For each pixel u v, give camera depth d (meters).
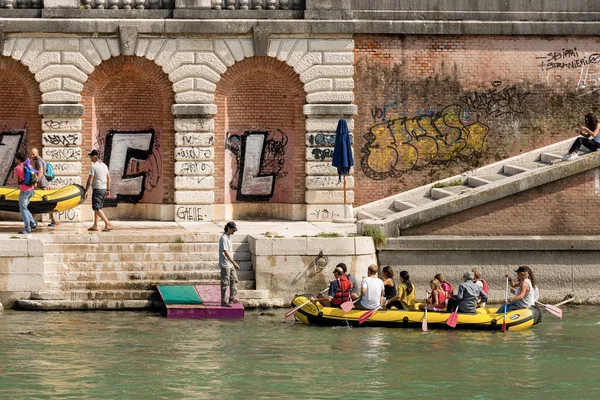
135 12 42.41
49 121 42.25
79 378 27.30
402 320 33.44
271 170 44.03
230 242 34.94
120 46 42.25
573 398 26.19
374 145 43.56
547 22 43.56
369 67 43.31
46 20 41.84
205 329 32.78
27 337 31.45
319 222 42.94
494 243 37.47
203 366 28.56
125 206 43.66
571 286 37.91
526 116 44.00
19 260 35.47
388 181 43.75
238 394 26.12
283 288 36.41
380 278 37.41
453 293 36.50
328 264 36.44
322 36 42.91
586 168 37.88
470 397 26.17
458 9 43.44
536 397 26.25
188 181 42.91
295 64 42.84
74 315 34.56
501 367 28.89
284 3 42.97
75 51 42.22
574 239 37.75
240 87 43.50
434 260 37.50
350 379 27.55
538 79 43.94
